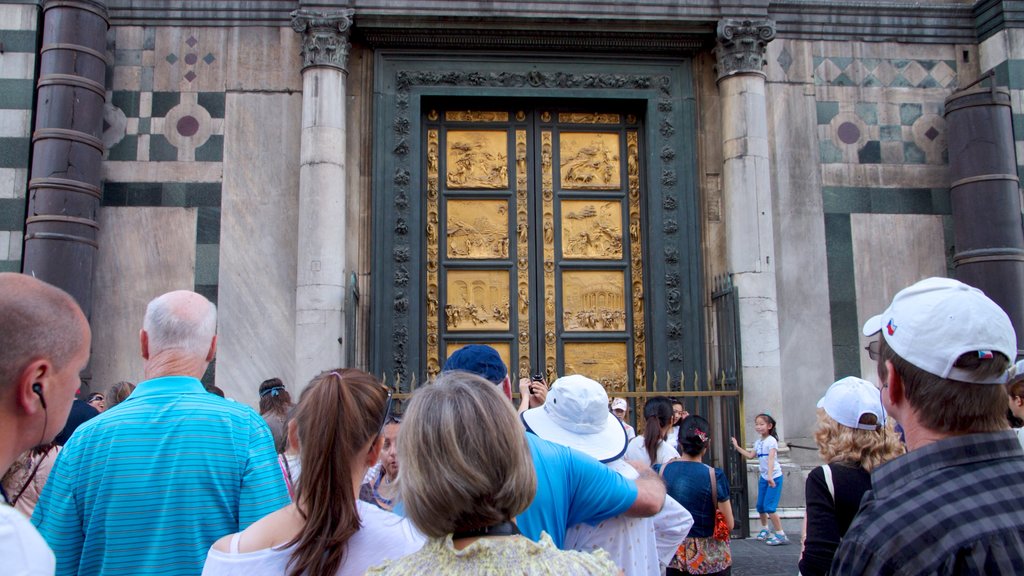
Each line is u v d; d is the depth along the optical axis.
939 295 1.92
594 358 10.90
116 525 2.59
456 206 11.08
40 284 1.77
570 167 11.27
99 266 10.23
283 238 10.48
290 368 10.22
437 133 11.18
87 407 4.58
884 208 11.14
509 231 11.07
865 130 11.28
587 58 11.14
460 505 1.77
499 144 11.25
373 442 2.38
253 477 2.73
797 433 10.54
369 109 10.85
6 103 10.04
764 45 10.76
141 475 2.64
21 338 1.64
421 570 1.78
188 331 2.93
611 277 11.12
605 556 1.89
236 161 10.59
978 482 1.75
